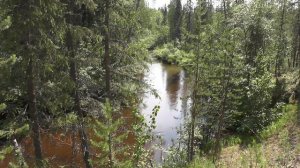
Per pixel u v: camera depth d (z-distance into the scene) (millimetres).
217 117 20891
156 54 70312
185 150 19016
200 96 19609
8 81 11609
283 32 35188
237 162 15492
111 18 16141
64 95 12977
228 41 17469
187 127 20875
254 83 21281
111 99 17016
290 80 24297
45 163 12297
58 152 20078
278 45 30234
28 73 11734
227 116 20250
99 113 15383
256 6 24984
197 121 19703
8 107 12320
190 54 17453
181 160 17156
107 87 16672
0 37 11211
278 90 23719
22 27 11141
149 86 18312
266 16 29609
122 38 17141
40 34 11555
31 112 12203
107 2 15664
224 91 18266
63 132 13727
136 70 18078
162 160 18625
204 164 15188
